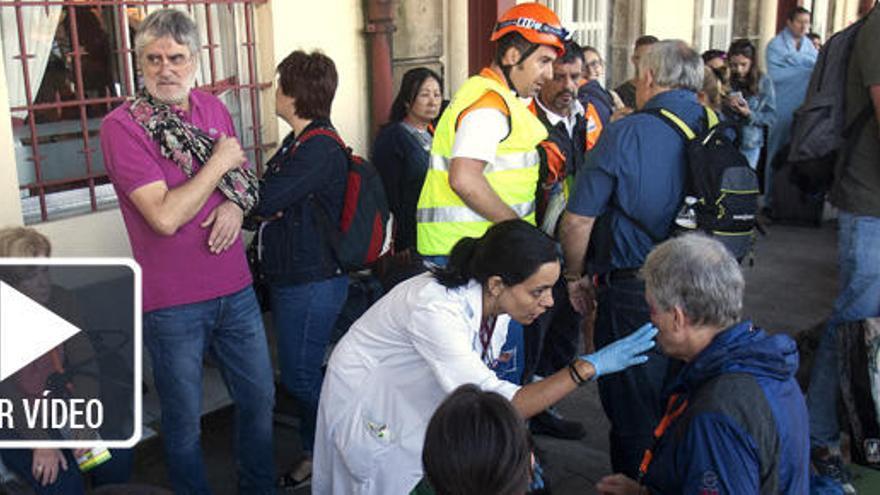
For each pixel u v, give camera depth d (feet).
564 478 12.53
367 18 16.24
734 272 7.05
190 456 9.82
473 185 10.21
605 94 16.76
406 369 8.16
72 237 12.37
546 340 14.01
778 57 26.63
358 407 8.38
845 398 11.90
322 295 11.25
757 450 6.47
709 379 6.86
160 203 8.78
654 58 10.48
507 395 7.45
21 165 12.30
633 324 10.36
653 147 10.03
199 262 9.34
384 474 8.36
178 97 9.02
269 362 10.36
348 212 11.21
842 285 12.41
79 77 12.42
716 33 28.86
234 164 9.20
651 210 10.15
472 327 7.80
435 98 14.47
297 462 12.23
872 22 11.41
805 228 26.58
